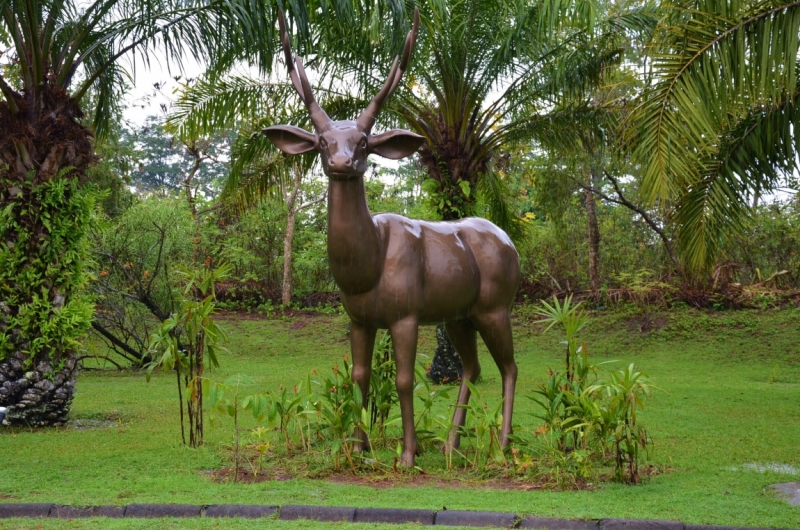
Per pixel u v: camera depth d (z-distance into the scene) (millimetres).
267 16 8195
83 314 8484
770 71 6629
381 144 5629
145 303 14688
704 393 10602
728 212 8883
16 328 8234
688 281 18125
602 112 11617
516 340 17688
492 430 5738
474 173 12188
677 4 7180
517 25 10578
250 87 11453
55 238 8297
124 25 8430
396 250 5723
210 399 5547
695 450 6512
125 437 7355
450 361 12375
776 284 18641
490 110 12109
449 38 11258
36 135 8156
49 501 4867
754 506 4625
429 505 4688
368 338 5980
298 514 4566
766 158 8609
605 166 16906
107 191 8938
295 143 5754
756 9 6637
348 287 5684
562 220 18969
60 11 8461
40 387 8188
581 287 20609
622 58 11508
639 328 17297
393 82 5633
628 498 4855
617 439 5348
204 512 4629
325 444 6535
